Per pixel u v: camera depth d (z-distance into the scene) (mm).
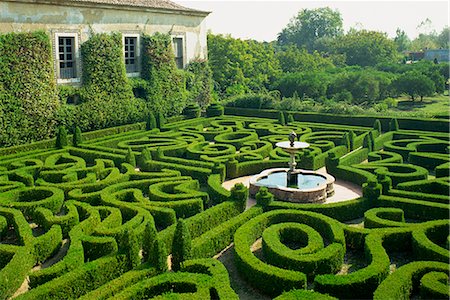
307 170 24172
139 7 38969
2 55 29750
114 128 34969
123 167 23453
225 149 27953
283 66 76750
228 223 15898
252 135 31484
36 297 11188
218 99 56688
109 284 11891
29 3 31312
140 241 14844
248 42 71562
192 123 37906
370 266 12523
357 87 56625
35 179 23469
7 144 30438
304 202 19688
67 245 15875
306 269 13102
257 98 45094
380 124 36062
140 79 40281
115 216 16281
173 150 27312
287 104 44125
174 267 13070
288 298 10906
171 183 20188
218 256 15047
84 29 35250
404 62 91438
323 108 41781
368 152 27141
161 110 41688
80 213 17438
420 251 13992
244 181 23312
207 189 20641
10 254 13836
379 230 14984
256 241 15992
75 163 24219
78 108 34844
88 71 35500
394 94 60188
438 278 11789
